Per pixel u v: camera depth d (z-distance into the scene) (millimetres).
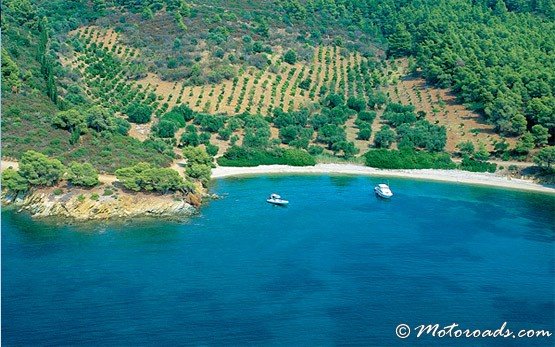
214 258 110625
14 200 133875
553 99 195375
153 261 108375
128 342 82938
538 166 176125
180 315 90250
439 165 182250
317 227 128875
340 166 181250
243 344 83375
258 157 179750
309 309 93125
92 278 100938
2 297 93500
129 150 157125
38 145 148625
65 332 84875
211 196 148625
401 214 140250
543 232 131000
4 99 164375
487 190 164250
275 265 108500
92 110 162625
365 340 85250
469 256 115938
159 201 134500
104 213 129250
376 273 106562
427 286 102438
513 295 100375
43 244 114125
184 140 181125
